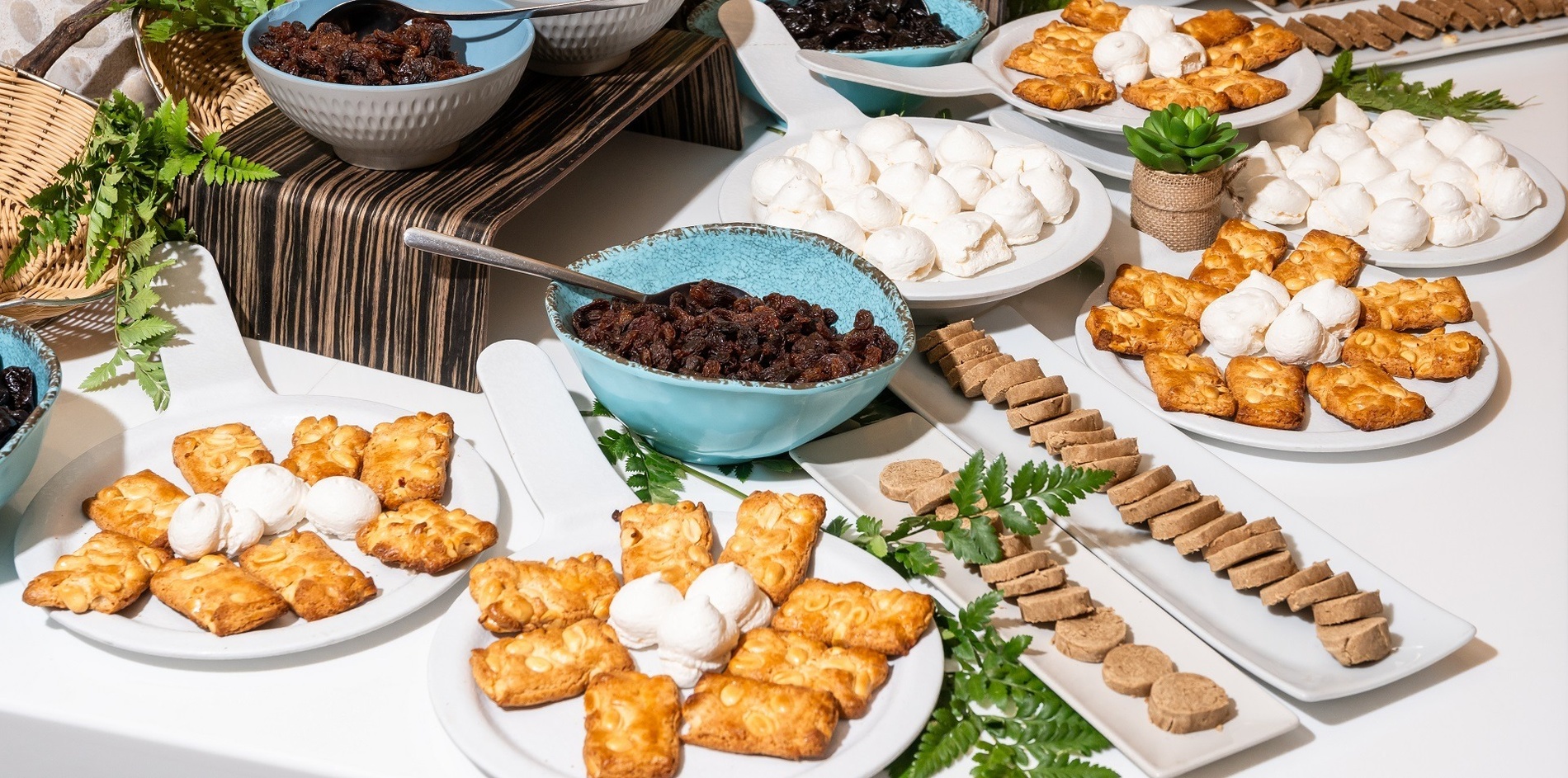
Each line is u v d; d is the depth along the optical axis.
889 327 1.80
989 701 1.64
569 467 1.76
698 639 1.62
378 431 1.79
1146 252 2.00
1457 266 2.01
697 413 1.73
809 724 1.59
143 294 1.84
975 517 1.68
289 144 1.92
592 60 2.02
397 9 1.95
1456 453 1.83
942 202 1.92
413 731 1.63
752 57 2.18
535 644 1.64
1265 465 1.82
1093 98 2.12
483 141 1.94
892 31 2.25
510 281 1.98
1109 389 1.85
